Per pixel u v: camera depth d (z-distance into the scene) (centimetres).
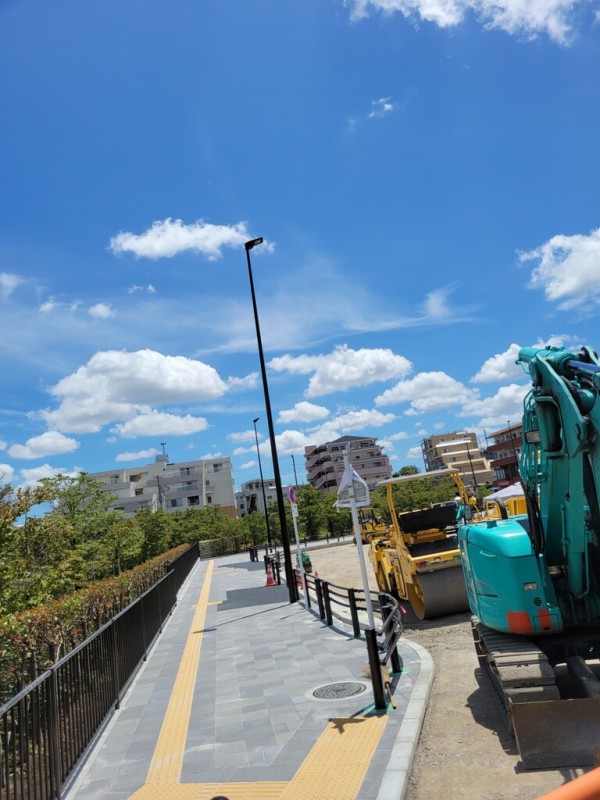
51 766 495
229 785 492
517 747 505
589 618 572
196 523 6225
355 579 2169
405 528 1347
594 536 555
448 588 1127
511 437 10125
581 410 464
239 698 765
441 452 13025
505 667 517
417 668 783
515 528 613
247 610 1622
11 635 646
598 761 340
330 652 961
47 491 1000
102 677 717
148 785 517
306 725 618
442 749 533
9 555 1038
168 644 1249
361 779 466
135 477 10669
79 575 1542
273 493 12319
